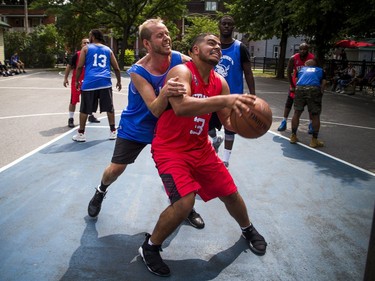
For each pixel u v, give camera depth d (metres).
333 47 21.66
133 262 3.25
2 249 3.38
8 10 51.19
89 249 3.42
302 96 7.18
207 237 3.70
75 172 5.39
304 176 5.56
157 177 5.30
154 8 34.78
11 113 9.88
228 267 3.21
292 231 3.87
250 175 5.53
